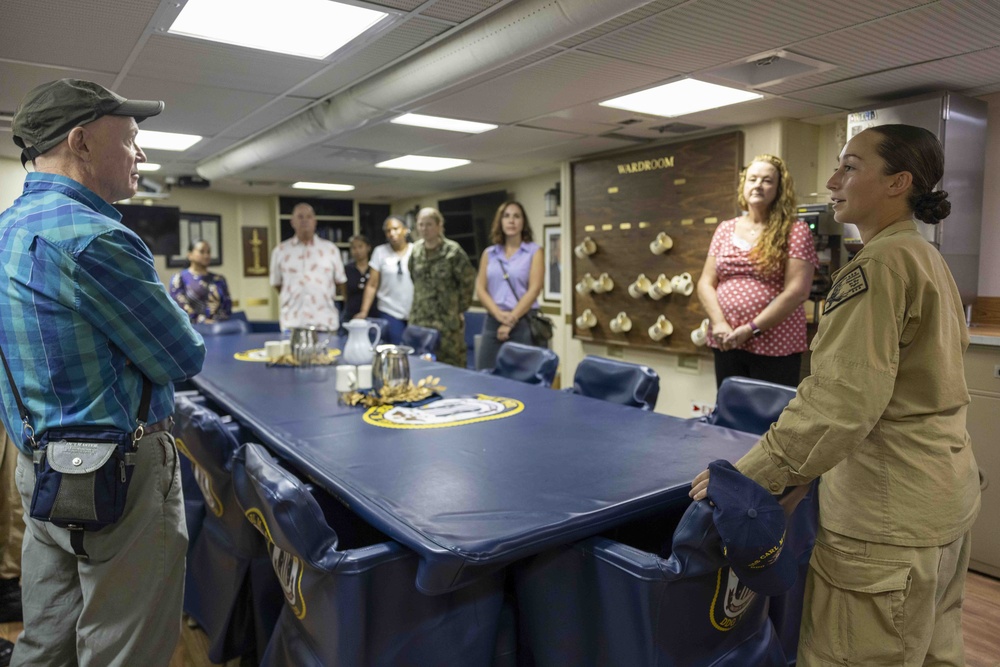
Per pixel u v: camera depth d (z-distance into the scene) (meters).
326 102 3.79
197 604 2.35
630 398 2.79
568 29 2.26
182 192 7.85
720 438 2.12
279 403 2.68
